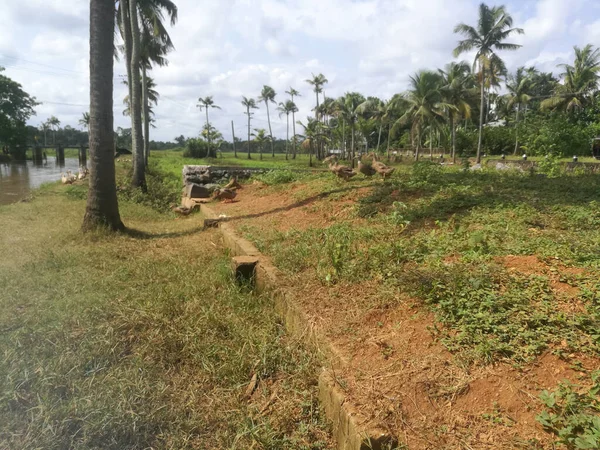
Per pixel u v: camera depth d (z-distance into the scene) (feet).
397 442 6.63
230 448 7.55
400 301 10.42
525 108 138.51
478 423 6.75
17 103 151.84
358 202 21.24
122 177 62.23
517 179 24.22
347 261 13.39
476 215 16.03
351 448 6.91
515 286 9.82
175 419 8.27
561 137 79.00
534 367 7.47
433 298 10.02
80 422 7.90
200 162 122.01
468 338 8.38
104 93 23.63
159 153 194.80
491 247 12.46
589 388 6.78
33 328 11.23
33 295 13.71
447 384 7.56
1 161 150.10
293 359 10.05
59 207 34.32
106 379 9.21
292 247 16.02
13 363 9.60
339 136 153.07
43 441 7.43
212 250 20.18
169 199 44.50
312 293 12.03
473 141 129.59
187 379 9.79
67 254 18.79
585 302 8.89
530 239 12.91
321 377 8.57
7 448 7.27
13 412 8.20
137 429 7.89
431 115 107.14
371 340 9.34
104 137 23.97
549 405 6.55
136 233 24.81
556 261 11.09
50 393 8.76
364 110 124.47
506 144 126.11
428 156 137.80
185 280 15.43
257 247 17.40
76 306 12.72
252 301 13.62
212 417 8.46
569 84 108.37
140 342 11.15
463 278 10.39
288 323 11.81
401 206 18.69
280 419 8.34
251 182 41.60
